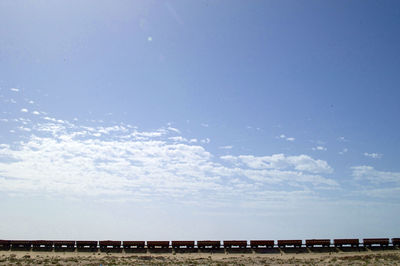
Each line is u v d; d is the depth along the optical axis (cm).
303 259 5028
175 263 4622
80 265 4372
